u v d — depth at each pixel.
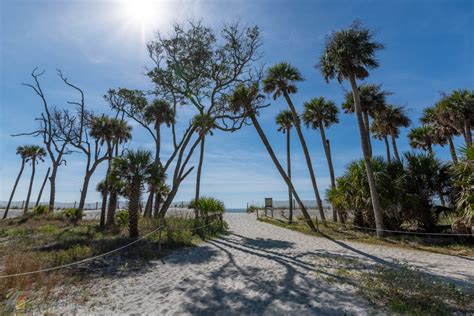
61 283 5.95
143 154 11.95
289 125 26.61
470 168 9.60
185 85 15.70
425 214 13.11
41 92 25.42
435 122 18.86
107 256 8.18
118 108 24.84
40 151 37.06
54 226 16.78
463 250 9.58
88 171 25.41
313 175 19.20
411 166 13.83
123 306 4.80
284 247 10.79
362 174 14.55
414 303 4.30
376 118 22.55
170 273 6.94
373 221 14.24
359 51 13.50
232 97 17.16
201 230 14.12
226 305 4.82
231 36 15.37
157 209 19.28
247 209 40.47
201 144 21.91
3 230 14.62
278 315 4.33
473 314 3.98
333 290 5.34
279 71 18.45
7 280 5.48
